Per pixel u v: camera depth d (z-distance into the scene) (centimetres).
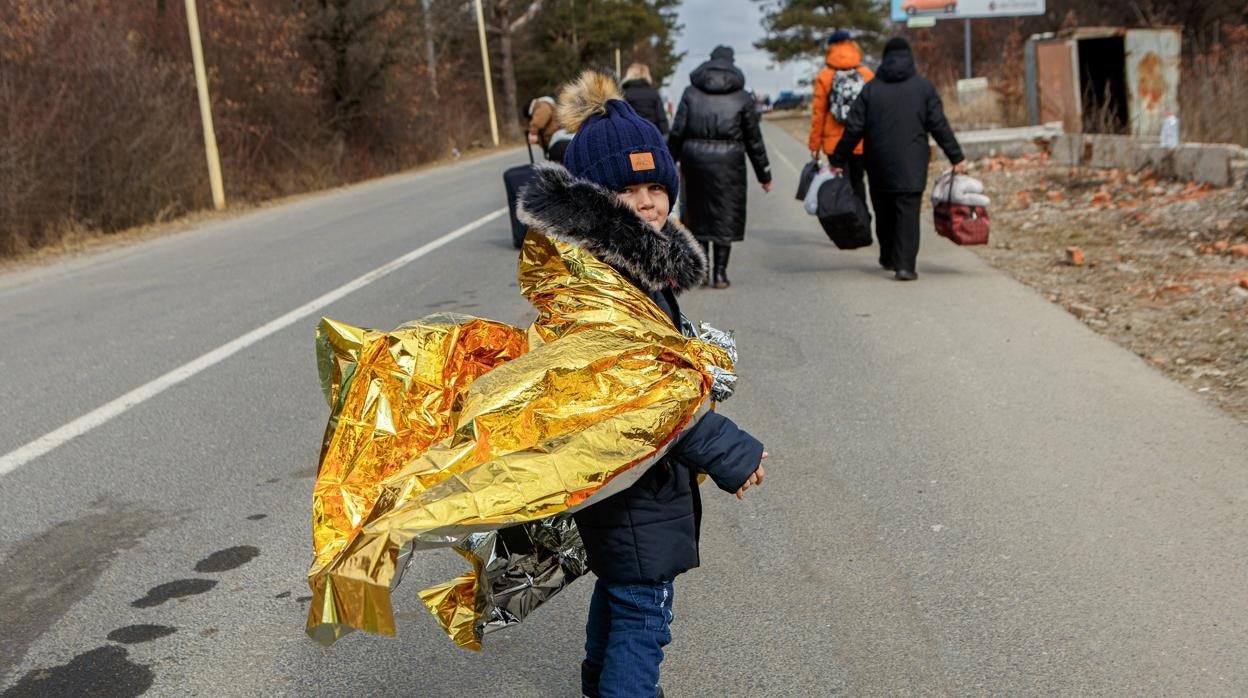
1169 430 483
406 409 234
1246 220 901
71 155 1535
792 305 789
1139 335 648
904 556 374
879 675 301
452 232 1312
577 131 252
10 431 561
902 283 855
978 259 944
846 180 891
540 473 203
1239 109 1322
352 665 320
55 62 1580
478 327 245
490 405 209
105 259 1315
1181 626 319
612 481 209
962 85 2250
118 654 330
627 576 228
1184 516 393
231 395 613
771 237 1159
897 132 840
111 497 461
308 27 2698
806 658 312
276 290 955
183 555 400
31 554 405
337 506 222
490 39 5000
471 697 300
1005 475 441
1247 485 418
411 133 3172
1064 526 390
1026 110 1866
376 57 2802
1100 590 342
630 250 228
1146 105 1502
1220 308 683
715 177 830
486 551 230
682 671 307
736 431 227
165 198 1775
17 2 1562
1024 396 545
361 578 186
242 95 2248
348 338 235
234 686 310
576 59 5738
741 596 351
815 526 403
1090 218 1071
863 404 545
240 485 471
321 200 2103
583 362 214
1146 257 869
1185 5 2061
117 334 802
